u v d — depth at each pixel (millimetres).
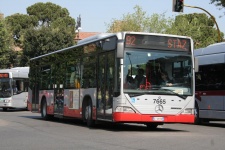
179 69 15180
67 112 19234
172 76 15039
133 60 14633
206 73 19688
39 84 23734
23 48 61594
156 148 10359
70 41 61750
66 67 19609
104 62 15703
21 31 70562
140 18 54156
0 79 34781
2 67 56406
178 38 15320
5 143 11578
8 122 19953
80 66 17906
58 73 20688
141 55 14758
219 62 18859
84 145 11023
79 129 16109
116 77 14633
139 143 11406
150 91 14648
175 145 10969
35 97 24391
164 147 10547
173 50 15203
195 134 14367
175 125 19672
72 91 18688
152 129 16469
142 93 14547
